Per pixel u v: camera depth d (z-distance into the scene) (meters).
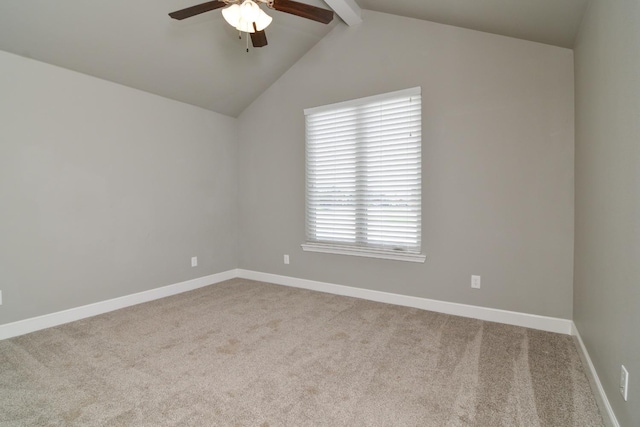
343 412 1.64
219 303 3.39
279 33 3.36
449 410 1.66
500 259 2.80
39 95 2.71
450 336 2.54
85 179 3.01
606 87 1.61
